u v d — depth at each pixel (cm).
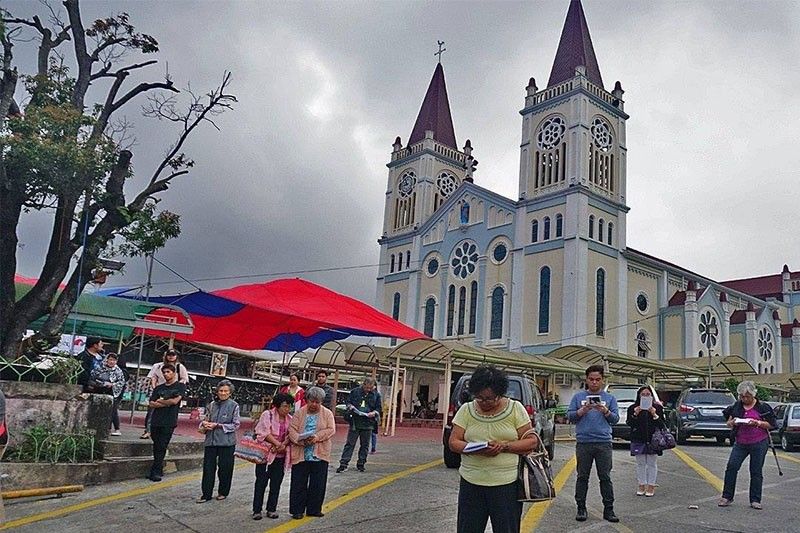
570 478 1243
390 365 2688
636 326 4500
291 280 2380
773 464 1560
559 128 4519
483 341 4534
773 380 4334
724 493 948
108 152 1196
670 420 2141
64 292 1217
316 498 822
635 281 4594
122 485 1025
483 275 4681
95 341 1203
